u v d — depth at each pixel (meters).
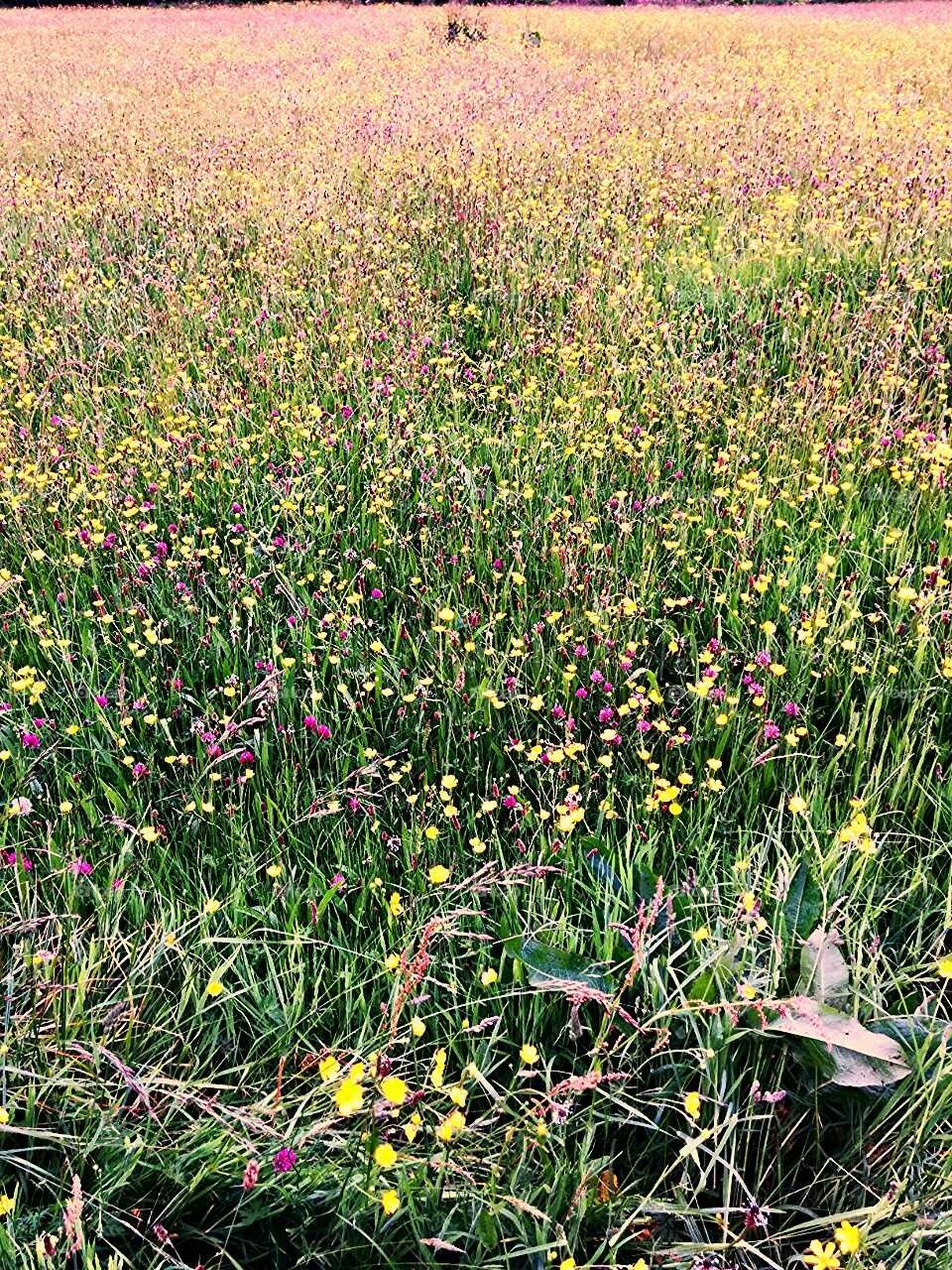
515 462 4.22
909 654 3.13
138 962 2.21
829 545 3.68
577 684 3.12
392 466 4.30
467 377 5.16
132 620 3.33
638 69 14.59
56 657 3.22
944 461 3.82
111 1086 1.98
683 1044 2.10
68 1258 1.79
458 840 2.54
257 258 6.68
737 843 2.60
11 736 2.91
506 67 15.30
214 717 2.99
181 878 2.49
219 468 4.23
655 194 7.41
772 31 20.12
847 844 2.43
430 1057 2.14
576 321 5.56
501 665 3.09
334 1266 1.81
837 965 2.12
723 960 2.10
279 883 2.42
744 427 4.36
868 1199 1.89
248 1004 2.19
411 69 15.69
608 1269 1.72
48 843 2.46
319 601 3.44
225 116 12.20
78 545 3.81
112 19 30.95
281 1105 1.89
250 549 3.61
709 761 2.61
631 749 2.89
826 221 6.35
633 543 3.73
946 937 2.32
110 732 2.83
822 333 5.12
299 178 8.76
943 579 3.22
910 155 7.76
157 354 5.50
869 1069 1.95
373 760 2.80
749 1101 1.97
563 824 2.33
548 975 2.16
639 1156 1.95
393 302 5.91
